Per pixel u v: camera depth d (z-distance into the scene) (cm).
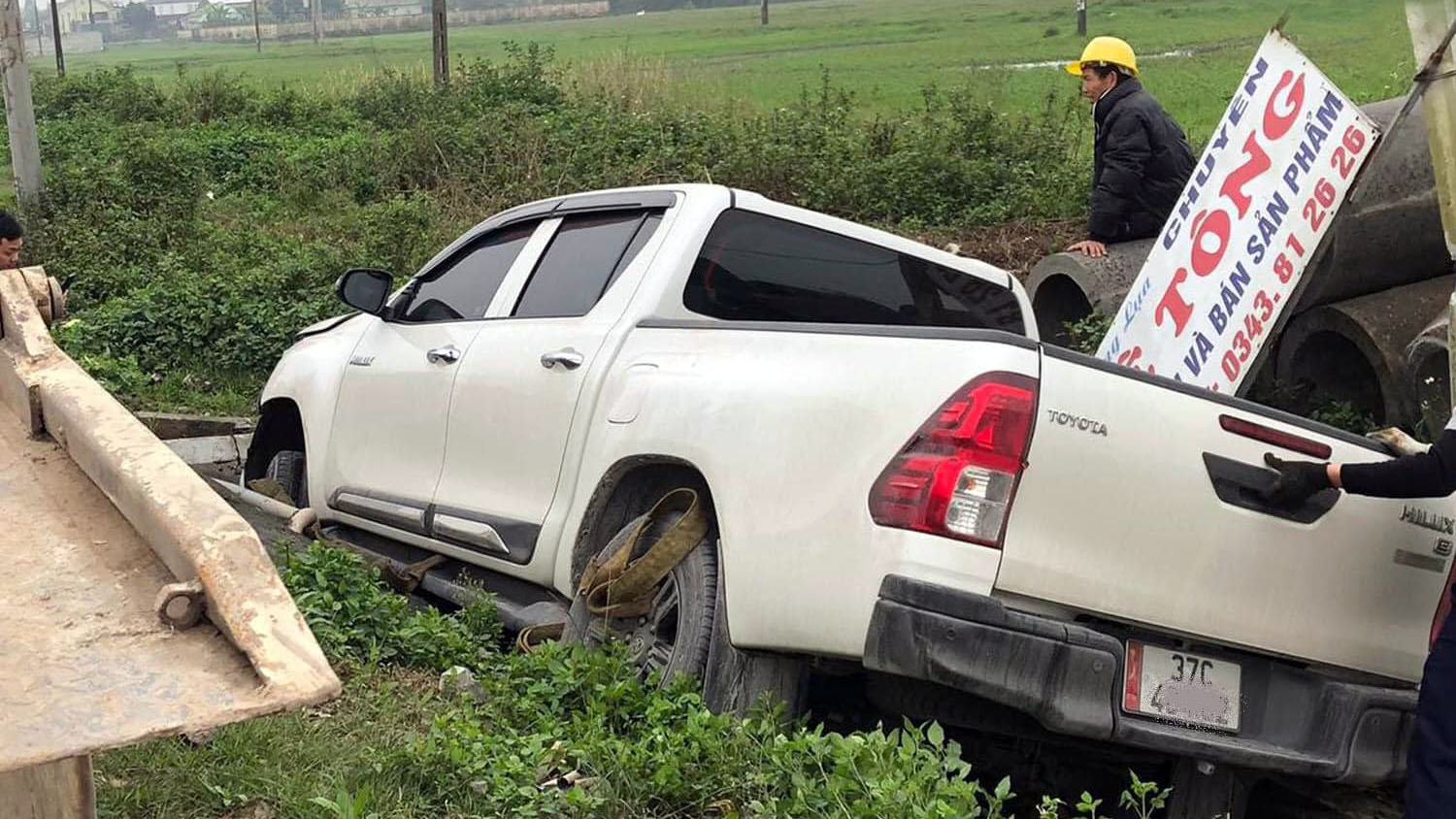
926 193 1370
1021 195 1320
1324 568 416
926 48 5184
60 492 246
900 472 381
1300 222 563
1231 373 584
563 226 579
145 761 374
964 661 363
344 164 1742
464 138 1708
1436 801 388
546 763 396
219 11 16825
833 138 1542
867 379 398
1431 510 434
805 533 397
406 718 440
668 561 450
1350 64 2616
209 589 188
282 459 746
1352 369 723
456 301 621
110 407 253
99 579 210
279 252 1265
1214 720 405
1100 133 830
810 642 393
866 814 345
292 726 409
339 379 673
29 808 249
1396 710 414
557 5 14238
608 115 1830
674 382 463
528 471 530
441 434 586
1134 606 388
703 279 515
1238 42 3850
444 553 581
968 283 579
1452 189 514
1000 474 371
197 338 1040
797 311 533
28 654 187
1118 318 651
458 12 13788
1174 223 625
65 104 2669
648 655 463
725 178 1480
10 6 1335
